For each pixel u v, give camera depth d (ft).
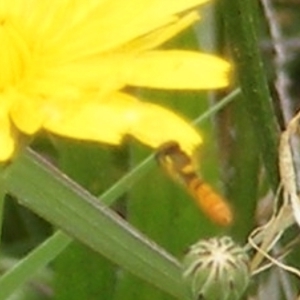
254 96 0.58
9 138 0.46
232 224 0.66
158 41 0.50
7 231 0.73
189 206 0.65
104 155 0.66
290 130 0.52
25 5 0.51
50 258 0.54
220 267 0.49
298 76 0.77
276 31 0.67
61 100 0.47
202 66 0.49
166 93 0.65
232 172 0.67
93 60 0.50
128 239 0.49
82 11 0.51
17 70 0.49
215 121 0.68
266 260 0.63
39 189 0.48
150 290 0.64
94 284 0.65
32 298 0.70
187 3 0.50
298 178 0.56
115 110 0.47
